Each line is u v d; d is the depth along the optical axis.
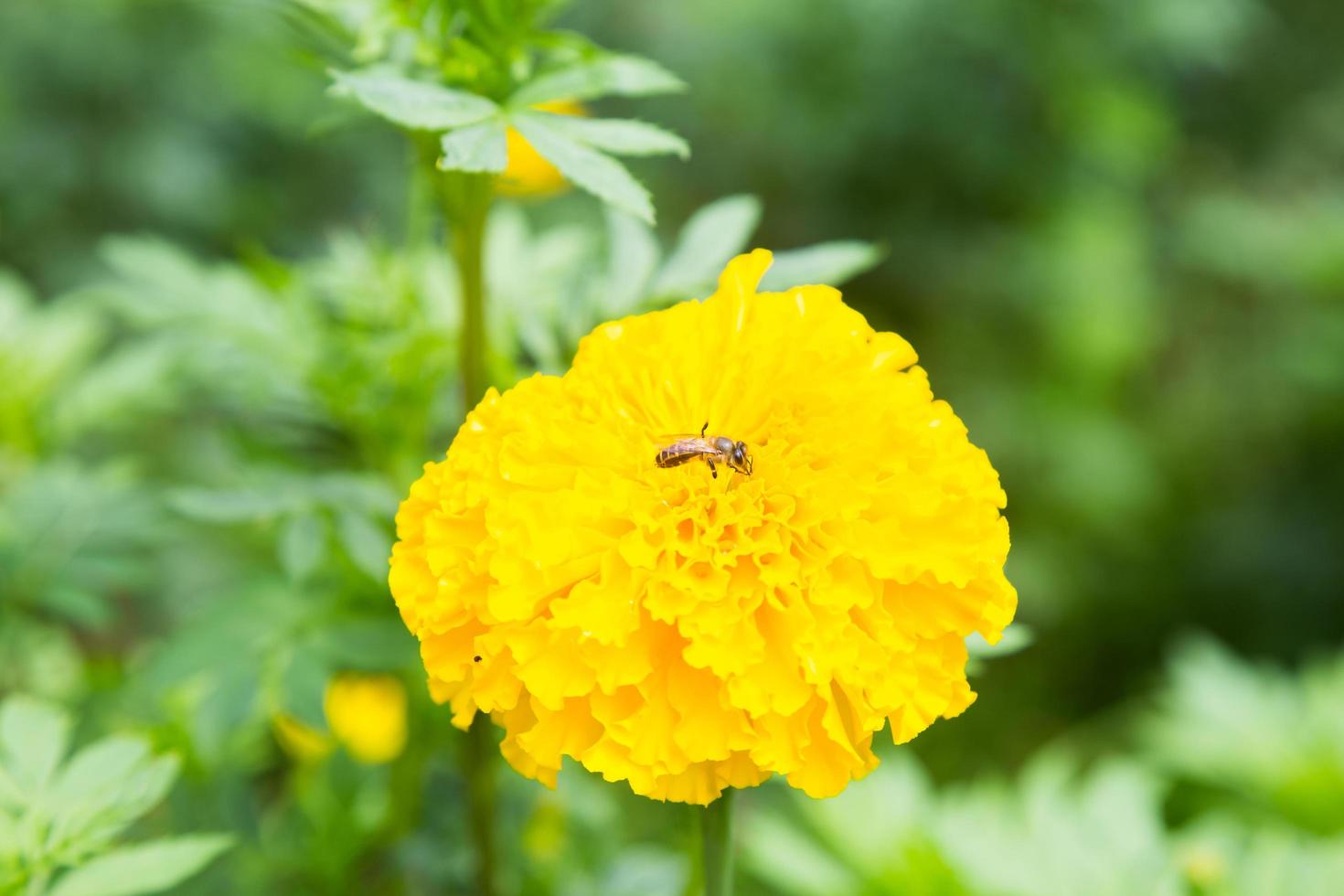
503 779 0.54
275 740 0.57
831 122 1.29
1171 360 1.51
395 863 0.53
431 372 0.51
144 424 0.95
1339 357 1.36
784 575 0.43
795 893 0.59
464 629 0.44
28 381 0.58
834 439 0.44
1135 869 0.53
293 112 1.13
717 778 0.43
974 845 0.54
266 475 0.50
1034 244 1.31
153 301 0.52
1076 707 1.33
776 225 1.40
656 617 0.43
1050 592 1.28
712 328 0.45
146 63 1.10
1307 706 0.65
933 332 1.40
